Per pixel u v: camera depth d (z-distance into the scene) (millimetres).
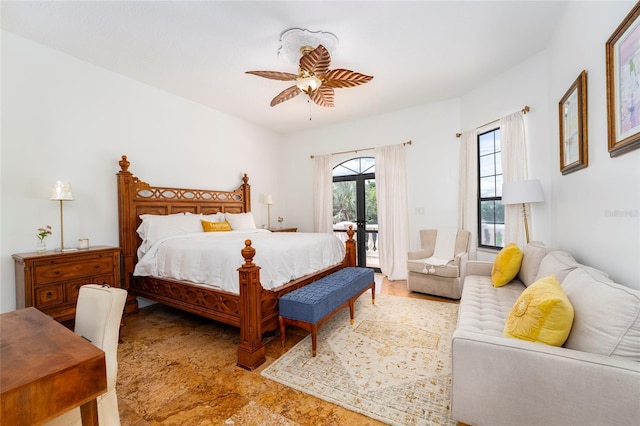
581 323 1209
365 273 3197
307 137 5750
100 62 3064
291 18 2350
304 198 5805
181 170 4031
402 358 2146
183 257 2785
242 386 1842
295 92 2969
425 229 4445
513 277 2576
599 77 1806
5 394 638
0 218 2475
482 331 1667
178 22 2398
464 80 3635
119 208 3264
